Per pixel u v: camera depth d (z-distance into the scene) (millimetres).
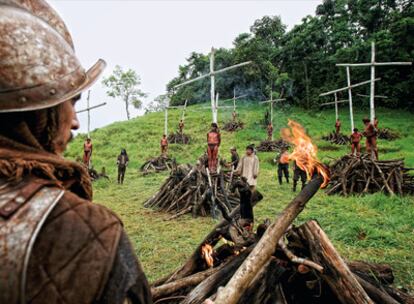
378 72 43812
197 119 41031
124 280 680
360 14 49344
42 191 691
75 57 870
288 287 2623
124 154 15859
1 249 615
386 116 40625
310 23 49969
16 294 602
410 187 10938
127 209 10367
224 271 2723
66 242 651
